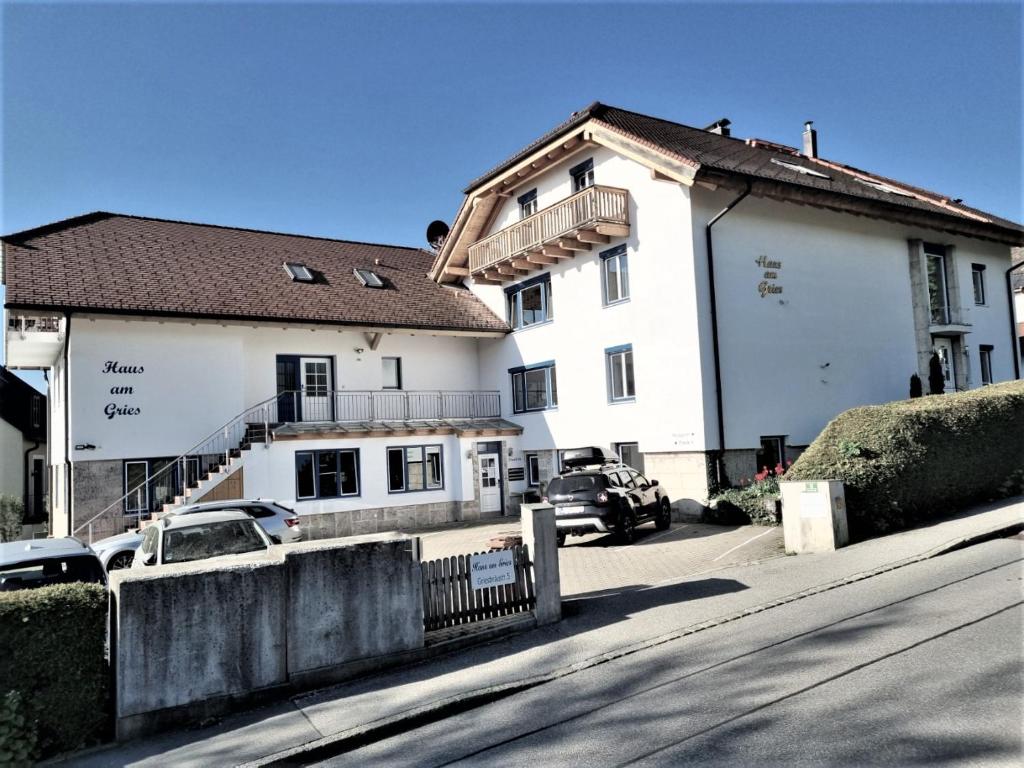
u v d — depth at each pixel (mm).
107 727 6355
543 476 22562
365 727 6066
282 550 7320
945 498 12125
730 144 23000
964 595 7531
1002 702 4988
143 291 19094
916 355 22172
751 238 18594
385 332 22516
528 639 8055
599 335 20219
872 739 4691
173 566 6789
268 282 22250
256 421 20828
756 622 7691
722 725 5223
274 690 6844
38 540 9148
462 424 22797
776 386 18547
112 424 18250
